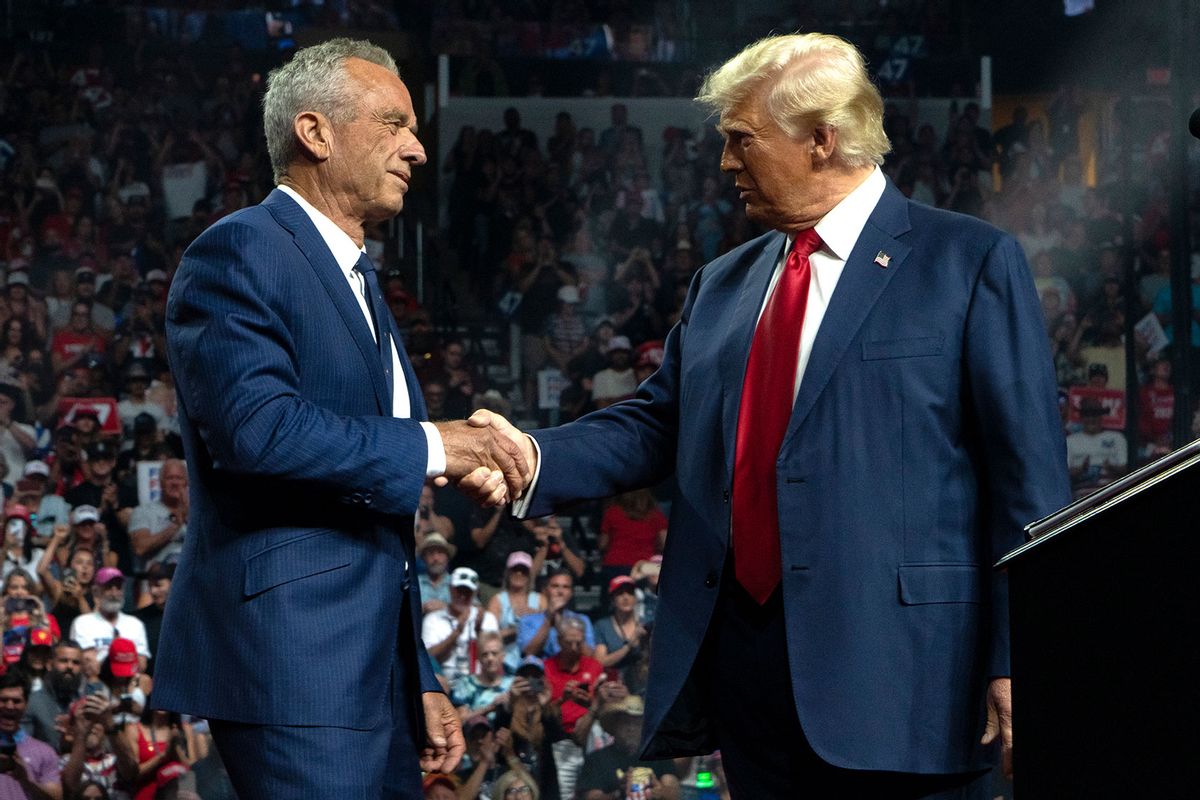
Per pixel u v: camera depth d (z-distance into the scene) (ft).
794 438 7.37
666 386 8.95
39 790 21.45
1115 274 38.78
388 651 7.46
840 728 7.04
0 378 32.68
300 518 7.29
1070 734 4.95
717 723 7.79
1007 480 7.13
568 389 36.50
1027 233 42.09
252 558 7.18
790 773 7.47
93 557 26.96
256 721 7.02
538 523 27.94
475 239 40.57
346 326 7.51
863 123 7.56
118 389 33.19
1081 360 37.01
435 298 38.78
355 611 7.29
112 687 22.47
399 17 45.01
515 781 21.90
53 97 40.37
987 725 7.19
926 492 7.23
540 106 43.04
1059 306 38.01
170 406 32.48
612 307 39.45
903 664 7.11
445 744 8.21
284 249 7.37
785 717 7.39
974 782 7.42
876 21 45.70
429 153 42.16
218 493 7.36
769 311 7.82
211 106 41.63
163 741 22.06
